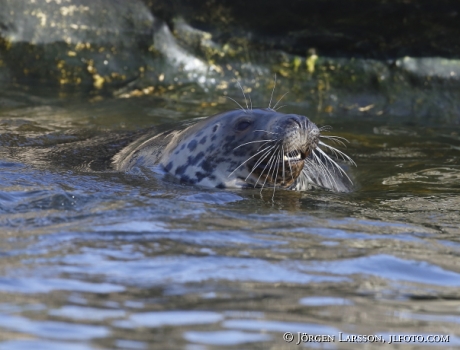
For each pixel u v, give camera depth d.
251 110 24.11
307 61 39.72
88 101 35.88
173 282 13.49
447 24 37.81
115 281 13.42
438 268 15.12
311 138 22.25
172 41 39.88
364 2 37.72
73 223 17.08
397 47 39.28
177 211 18.59
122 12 39.78
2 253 14.66
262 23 39.69
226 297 12.83
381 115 37.16
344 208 20.53
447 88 38.50
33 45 39.28
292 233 17.20
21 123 31.23
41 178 21.98
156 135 27.05
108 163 25.00
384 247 16.42
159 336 11.09
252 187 22.92
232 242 16.17
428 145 31.12
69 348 10.55
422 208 20.97
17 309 11.90
